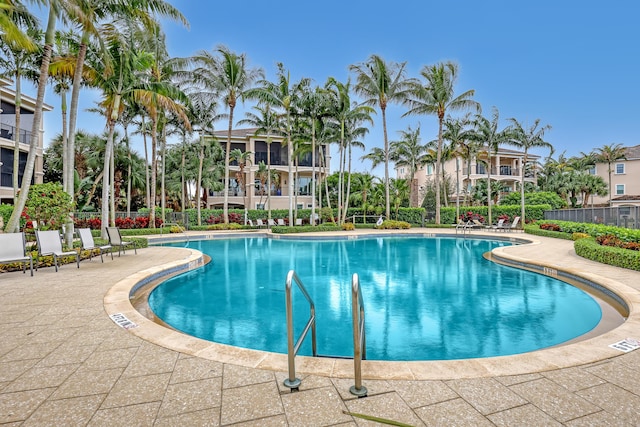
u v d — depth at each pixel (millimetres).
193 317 5359
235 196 35750
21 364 2887
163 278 7652
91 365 2863
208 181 31547
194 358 2990
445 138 28203
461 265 9945
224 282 7867
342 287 7340
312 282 7859
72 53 12789
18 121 16594
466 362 2844
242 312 5621
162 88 14234
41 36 14141
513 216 26156
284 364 2854
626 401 2270
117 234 10250
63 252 8320
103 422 2068
